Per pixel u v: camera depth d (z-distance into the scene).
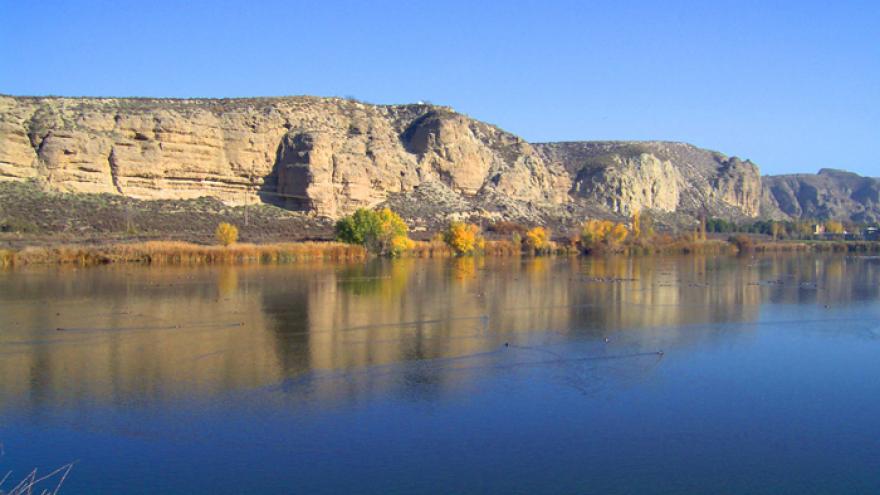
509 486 15.26
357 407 19.88
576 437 17.88
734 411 19.89
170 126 89.19
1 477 15.47
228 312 34.78
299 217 92.25
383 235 78.62
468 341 28.22
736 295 43.75
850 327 32.22
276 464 16.27
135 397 20.62
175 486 15.16
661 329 31.27
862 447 17.45
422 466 16.19
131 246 63.59
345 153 102.69
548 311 36.09
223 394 20.94
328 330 30.28
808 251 105.19
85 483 15.29
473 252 84.81
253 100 109.56
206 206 88.00
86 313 34.09
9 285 44.72
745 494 14.98
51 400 20.33
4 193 75.44
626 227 113.19
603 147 170.12
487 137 138.62
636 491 15.06
